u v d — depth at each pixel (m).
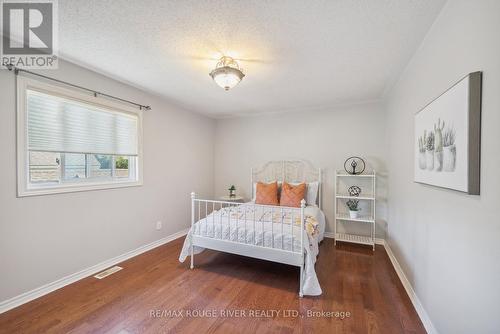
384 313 1.76
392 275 2.38
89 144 2.36
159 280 2.24
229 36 1.72
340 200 3.57
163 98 3.28
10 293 1.78
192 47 1.89
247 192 4.33
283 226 2.27
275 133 4.10
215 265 2.60
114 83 2.57
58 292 2.01
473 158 1.05
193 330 1.57
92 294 1.99
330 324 1.63
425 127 1.62
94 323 1.63
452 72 1.29
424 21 1.53
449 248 1.32
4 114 1.73
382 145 3.35
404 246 2.23
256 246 2.20
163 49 1.92
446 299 1.35
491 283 0.96
